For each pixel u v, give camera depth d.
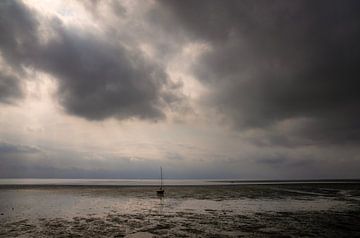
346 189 78.19
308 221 26.55
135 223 25.98
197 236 20.81
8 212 32.94
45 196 54.97
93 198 50.88
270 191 69.81
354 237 20.12
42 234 21.53
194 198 50.91
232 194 60.06
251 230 22.69
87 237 20.64
